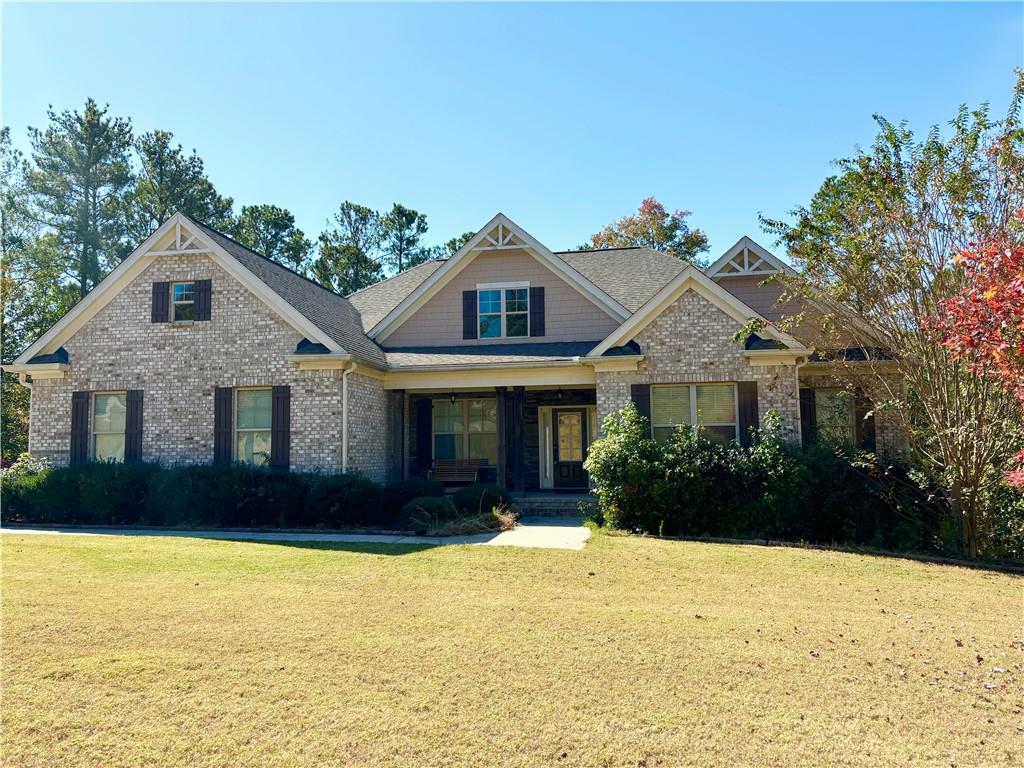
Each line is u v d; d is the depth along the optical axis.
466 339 19.30
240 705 5.24
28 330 33.62
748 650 6.48
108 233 38.19
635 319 15.89
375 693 5.46
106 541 12.45
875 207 13.09
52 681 5.68
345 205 46.91
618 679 5.75
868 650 6.58
